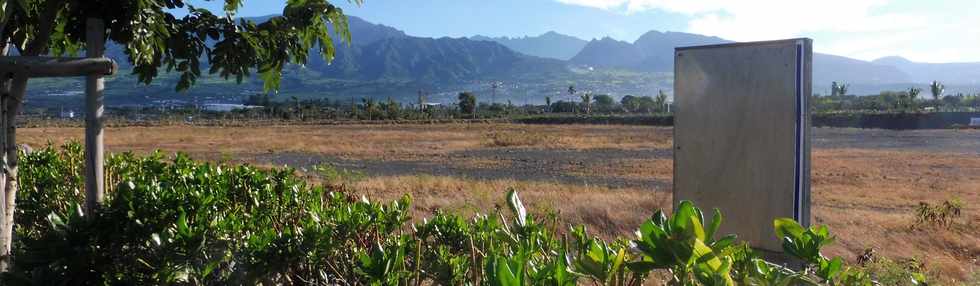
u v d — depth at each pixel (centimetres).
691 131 311
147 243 256
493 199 1038
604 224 842
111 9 323
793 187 284
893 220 988
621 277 139
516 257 185
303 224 298
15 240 366
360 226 279
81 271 249
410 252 265
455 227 278
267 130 5809
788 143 284
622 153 3075
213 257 250
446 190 1234
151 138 4238
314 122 8500
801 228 156
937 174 2122
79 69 311
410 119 9312
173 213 271
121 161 513
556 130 5941
